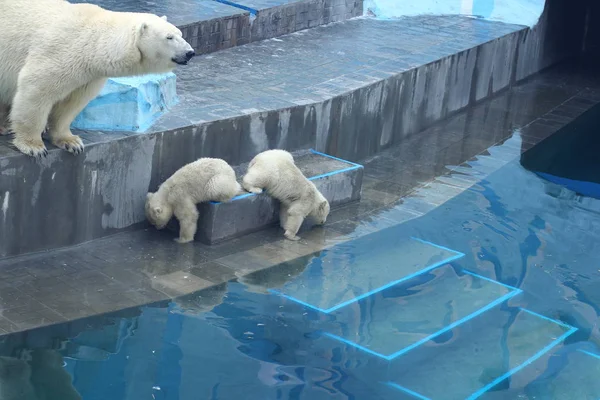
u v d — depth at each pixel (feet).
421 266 22.62
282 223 24.00
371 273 21.85
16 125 19.45
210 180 21.77
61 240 21.01
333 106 28.02
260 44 33.65
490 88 40.52
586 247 25.09
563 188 29.91
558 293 21.89
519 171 31.19
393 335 18.71
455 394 16.62
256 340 17.75
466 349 18.47
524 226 26.20
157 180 22.90
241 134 24.86
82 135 21.42
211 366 16.48
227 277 20.65
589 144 35.58
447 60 35.24
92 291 19.08
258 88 27.91
